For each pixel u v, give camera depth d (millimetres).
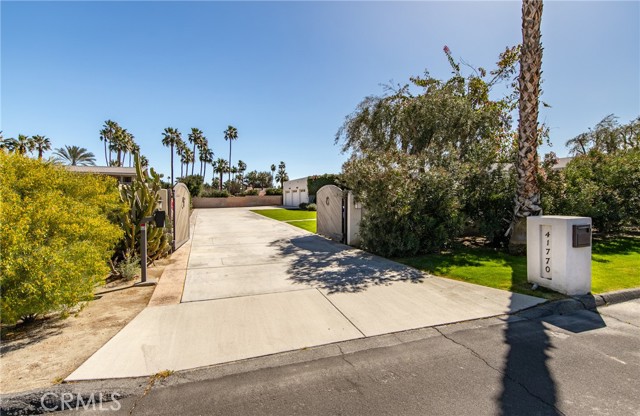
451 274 6406
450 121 10703
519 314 4469
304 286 5789
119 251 6895
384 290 5516
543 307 4625
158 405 2639
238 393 2787
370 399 2697
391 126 11891
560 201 9359
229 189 59438
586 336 3834
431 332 3951
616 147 17984
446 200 8383
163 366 3164
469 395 2736
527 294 5156
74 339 3709
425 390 2811
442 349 3539
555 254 5195
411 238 7949
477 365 3207
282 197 49344
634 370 3096
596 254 8062
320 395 2756
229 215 24969
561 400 2662
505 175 9250
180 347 3547
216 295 5312
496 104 12359
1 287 3418
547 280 5328
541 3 7477
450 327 4086
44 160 5797
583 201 9406
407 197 8055
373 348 3566
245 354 3418
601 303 4898
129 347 3527
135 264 6523
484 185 9258
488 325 4148
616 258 7574
